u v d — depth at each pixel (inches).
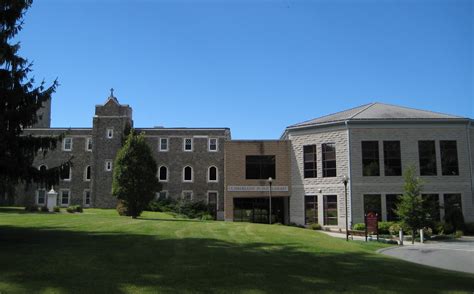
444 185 1419.8
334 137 1467.8
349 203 1403.8
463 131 1444.4
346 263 556.1
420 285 429.7
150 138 2192.4
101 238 671.1
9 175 621.3
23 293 339.9
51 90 656.4
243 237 769.6
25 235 692.1
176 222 1036.5
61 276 394.3
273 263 514.6
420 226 1103.6
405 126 1438.2
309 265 518.0
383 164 1421.0
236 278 417.1
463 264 709.9
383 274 487.2
